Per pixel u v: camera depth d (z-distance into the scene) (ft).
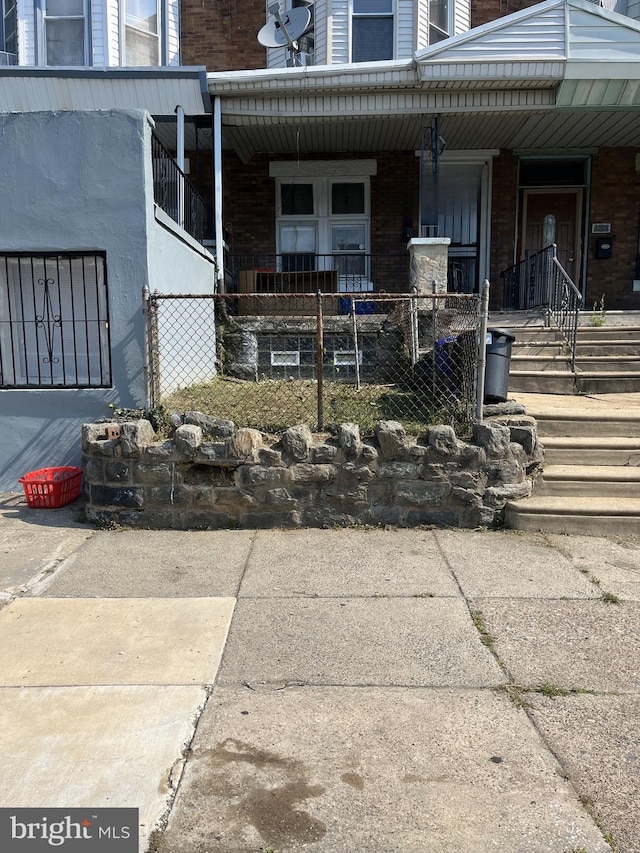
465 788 8.56
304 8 32.14
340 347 28.94
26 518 19.52
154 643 12.33
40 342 22.11
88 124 20.29
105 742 9.44
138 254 20.51
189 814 8.11
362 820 8.02
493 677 11.21
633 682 11.07
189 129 33.35
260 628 12.92
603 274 38.11
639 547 17.44
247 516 18.80
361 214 38.37
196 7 37.35
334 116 30.86
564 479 19.29
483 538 18.01
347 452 18.57
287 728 9.78
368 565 16.14
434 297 19.70
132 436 18.58
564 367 27.12
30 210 20.58
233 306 31.09
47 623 13.10
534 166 38.40
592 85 29.35
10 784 8.59
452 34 36.19
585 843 7.68
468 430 19.56
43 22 33.40
